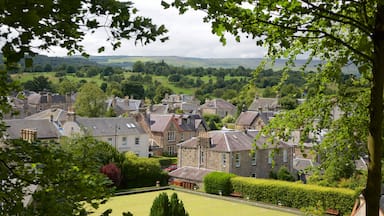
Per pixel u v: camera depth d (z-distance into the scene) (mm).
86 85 79562
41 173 5977
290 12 6133
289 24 6258
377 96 5914
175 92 172750
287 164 52375
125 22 5082
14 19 4152
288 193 40438
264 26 6461
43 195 5508
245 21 6102
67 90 131875
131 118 66250
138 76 176875
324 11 6023
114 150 47188
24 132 25859
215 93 160875
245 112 87500
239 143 49594
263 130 9188
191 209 39344
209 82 177000
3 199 5414
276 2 6055
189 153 52031
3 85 5445
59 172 5887
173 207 25969
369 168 6020
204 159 50219
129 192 45312
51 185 5812
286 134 8883
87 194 5957
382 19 5801
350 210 36188
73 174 6016
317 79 8641
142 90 140875
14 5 4172
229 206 40938
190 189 48531
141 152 64562
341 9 6469
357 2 6047
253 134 53031
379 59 5875
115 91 131750
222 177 45250
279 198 41062
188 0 5457
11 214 5297
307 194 39062
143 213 36281
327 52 7789
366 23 6254
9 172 5688
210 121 94750
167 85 182625
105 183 6527
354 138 8492
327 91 8969
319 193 38062
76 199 5848
